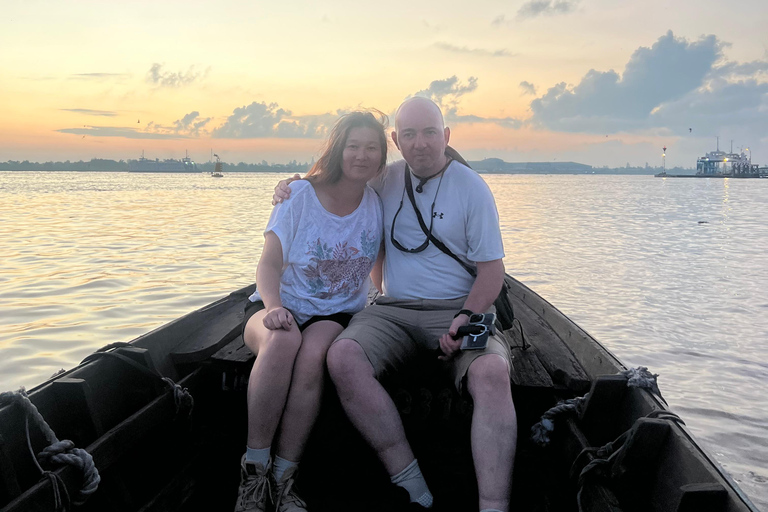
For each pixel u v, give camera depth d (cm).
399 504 229
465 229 259
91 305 780
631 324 770
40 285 899
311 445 259
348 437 260
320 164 259
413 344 259
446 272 264
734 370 596
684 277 1116
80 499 192
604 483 203
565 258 1348
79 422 218
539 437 245
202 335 313
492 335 240
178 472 251
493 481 203
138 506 238
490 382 216
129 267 1073
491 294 252
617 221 2392
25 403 190
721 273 1162
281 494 218
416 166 259
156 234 1617
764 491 374
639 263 1284
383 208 274
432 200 261
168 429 259
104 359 240
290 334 222
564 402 248
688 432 192
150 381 255
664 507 187
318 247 258
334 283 264
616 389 233
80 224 1880
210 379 298
